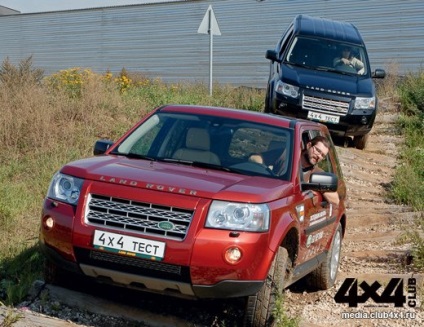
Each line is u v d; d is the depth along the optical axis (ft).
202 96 77.30
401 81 92.84
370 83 65.82
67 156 50.19
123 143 30.45
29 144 52.65
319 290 33.60
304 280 33.86
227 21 131.44
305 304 31.58
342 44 68.18
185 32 138.10
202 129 30.27
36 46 165.27
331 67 66.44
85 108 59.31
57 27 161.38
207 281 24.16
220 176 26.81
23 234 37.11
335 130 63.77
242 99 79.92
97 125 57.31
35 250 33.42
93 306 27.43
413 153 64.69
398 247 40.68
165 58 141.49
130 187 24.98
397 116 76.48
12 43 171.73
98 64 153.28
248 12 128.26
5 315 24.99
